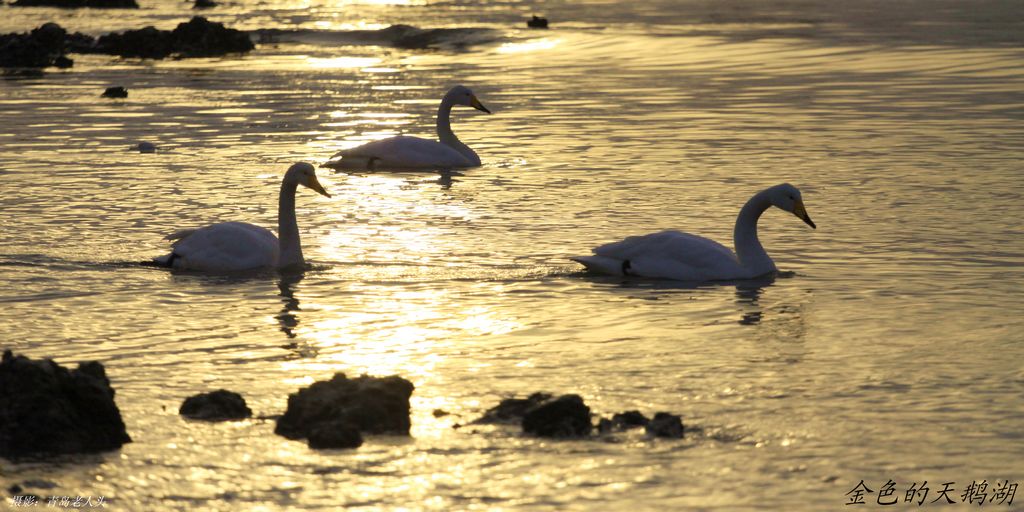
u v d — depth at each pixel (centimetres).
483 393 1187
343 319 1464
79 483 974
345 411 1080
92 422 1057
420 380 1229
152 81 4391
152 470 1000
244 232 1734
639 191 2316
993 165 2538
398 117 3475
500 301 1554
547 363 1286
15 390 1052
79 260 1761
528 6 7831
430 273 1702
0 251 1805
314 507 933
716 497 950
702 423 1104
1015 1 6800
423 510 927
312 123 3334
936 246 1853
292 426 1084
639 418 1101
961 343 1352
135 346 1346
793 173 2489
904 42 5169
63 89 4134
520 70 4659
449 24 6706
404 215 2117
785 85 4044
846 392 1188
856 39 5331
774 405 1152
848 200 2214
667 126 3209
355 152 2656
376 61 5100
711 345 1353
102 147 2867
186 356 1310
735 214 2095
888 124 3156
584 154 2791
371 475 991
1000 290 1591
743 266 1695
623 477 986
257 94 3978
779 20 6303
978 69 4288
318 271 1716
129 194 2277
